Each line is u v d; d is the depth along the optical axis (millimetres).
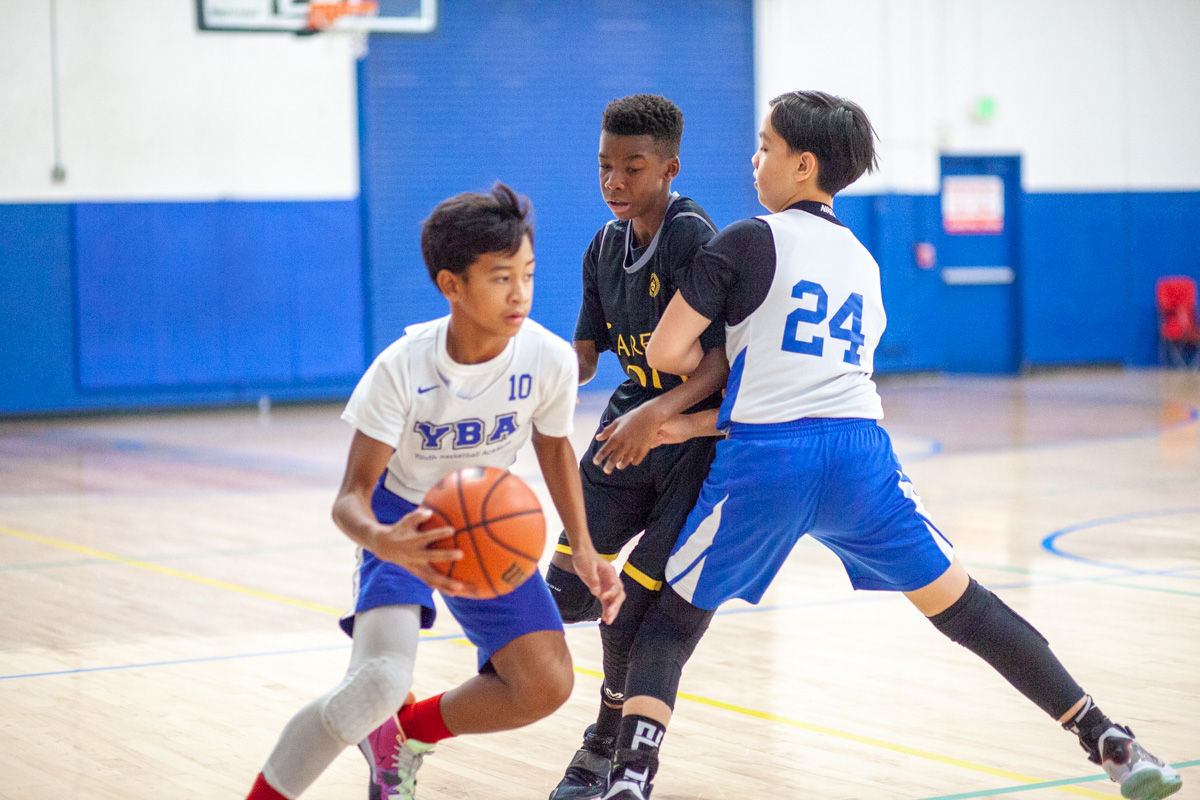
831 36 17344
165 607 5699
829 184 3180
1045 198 18734
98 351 14555
